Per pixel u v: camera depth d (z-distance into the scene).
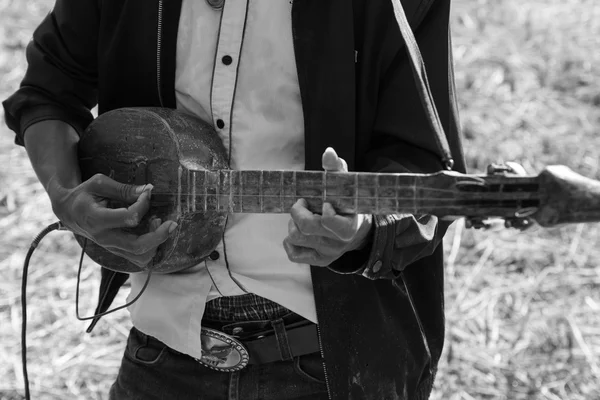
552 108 8.23
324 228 2.87
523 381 5.62
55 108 3.53
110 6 3.38
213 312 3.38
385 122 3.26
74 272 6.63
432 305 3.42
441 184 2.82
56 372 5.80
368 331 3.29
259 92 3.27
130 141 3.28
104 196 3.20
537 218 2.73
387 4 3.20
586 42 9.13
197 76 3.32
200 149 3.23
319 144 3.23
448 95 3.23
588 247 6.71
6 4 9.80
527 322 6.06
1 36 9.23
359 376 3.29
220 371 3.41
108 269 3.54
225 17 3.26
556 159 7.56
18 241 6.91
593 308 6.18
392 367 3.34
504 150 7.63
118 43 3.38
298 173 3.00
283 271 3.30
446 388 5.61
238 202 3.11
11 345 6.00
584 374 5.66
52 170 3.38
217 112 3.30
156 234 3.10
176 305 3.37
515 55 8.94
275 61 3.25
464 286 6.42
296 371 3.36
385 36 3.21
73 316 6.21
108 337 6.07
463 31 9.35
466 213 2.80
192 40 3.32
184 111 3.39
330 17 3.20
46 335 6.09
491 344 5.91
